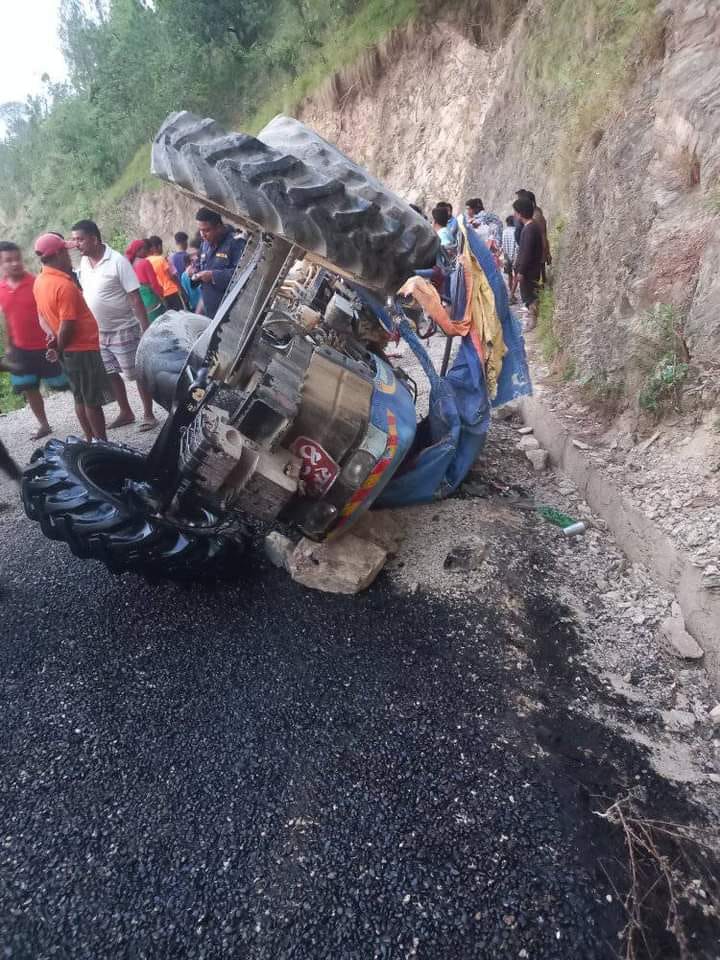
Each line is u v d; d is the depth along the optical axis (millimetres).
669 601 3701
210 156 3119
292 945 2242
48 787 2803
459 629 3559
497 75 16578
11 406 10922
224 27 29141
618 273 5766
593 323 6062
